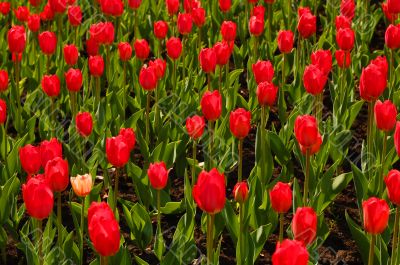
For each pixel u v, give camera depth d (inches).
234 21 352.8
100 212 132.3
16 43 244.4
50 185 156.5
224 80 284.7
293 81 295.6
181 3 373.1
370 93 197.9
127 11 361.4
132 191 232.5
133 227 193.5
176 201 226.2
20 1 375.6
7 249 201.8
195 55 302.7
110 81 280.7
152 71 221.9
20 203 223.0
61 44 304.0
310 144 169.2
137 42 249.6
